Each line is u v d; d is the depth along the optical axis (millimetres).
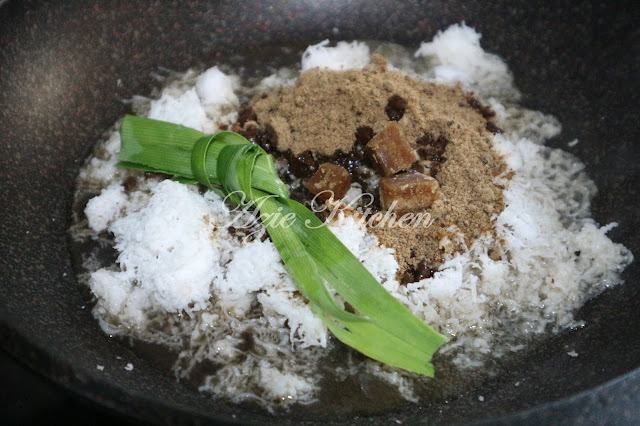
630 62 361
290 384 299
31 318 295
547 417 267
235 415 291
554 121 368
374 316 296
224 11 386
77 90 356
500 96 377
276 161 349
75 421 298
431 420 283
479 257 325
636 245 330
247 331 313
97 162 351
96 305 316
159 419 264
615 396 268
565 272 324
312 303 302
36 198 334
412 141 348
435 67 386
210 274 317
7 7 331
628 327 305
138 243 318
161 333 311
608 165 353
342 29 396
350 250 318
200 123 354
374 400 299
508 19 384
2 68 332
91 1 354
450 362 309
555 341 312
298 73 384
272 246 318
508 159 353
